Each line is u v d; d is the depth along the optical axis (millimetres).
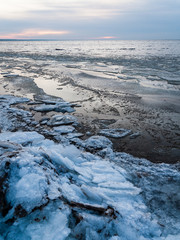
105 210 3496
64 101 13094
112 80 19719
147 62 31812
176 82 18453
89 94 15023
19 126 9055
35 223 2863
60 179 4301
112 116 10930
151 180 5391
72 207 3273
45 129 8875
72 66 28031
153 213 4109
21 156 4031
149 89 16422
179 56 40281
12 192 3160
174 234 3535
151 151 7574
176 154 7383
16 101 12656
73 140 7938
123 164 6281
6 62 31906
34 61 33781
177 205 4426
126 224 3453
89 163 5691
